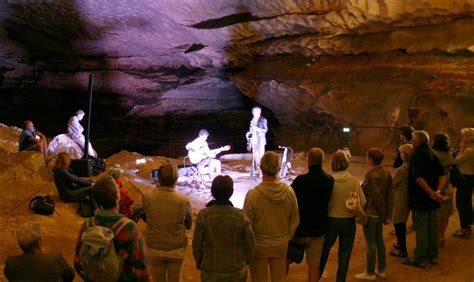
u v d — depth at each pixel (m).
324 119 18.77
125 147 26.31
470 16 14.02
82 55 25.88
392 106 15.11
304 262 7.09
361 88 16.09
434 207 6.31
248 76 20.55
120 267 3.57
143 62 25.69
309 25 17.02
